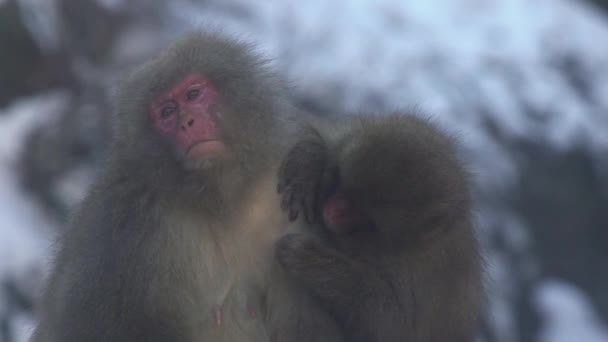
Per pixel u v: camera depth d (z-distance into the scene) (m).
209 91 12.91
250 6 28.62
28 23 28.38
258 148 13.01
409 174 13.60
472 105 28.16
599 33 30.45
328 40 28.33
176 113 12.77
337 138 14.06
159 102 12.85
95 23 28.20
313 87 27.38
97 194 13.08
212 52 13.13
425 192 13.62
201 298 12.84
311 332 13.27
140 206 12.67
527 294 26.59
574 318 26.39
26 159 27.58
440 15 29.91
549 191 27.45
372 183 13.53
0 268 25.95
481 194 26.84
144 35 28.16
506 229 26.95
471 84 28.56
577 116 28.47
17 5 28.48
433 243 13.72
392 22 29.25
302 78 27.41
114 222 12.68
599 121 28.58
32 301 25.70
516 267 26.69
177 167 12.69
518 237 26.95
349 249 13.60
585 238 27.47
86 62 28.20
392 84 27.88
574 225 27.34
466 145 27.20
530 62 29.42
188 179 12.67
